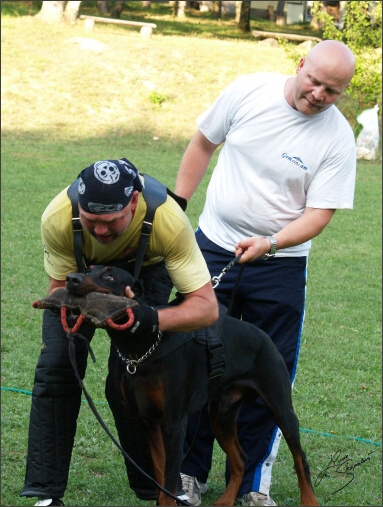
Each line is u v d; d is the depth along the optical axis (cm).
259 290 529
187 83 2547
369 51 2262
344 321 953
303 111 497
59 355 469
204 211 550
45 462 467
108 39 2764
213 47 2881
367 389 750
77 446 593
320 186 509
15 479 538
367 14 2281
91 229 402
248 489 532
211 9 4297
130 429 482
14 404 657
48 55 2553
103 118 2283
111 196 387
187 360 452
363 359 827
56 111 2280
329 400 714
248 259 492
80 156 1909
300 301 534
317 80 480
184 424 454
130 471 499
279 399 498
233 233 528
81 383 423
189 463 541
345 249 1316
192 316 428
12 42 2600
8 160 1809
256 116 512
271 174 511
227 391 496
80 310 389
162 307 443
